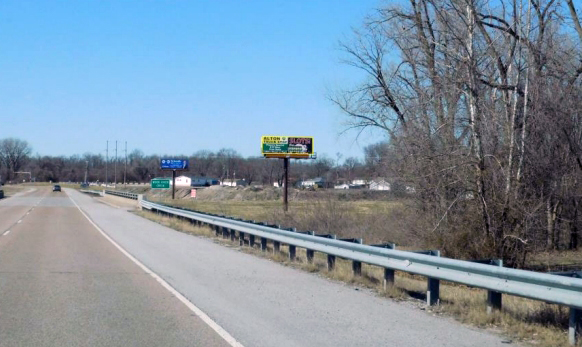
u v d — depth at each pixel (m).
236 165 156.25
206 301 11.61
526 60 20.45
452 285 15.59
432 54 24.28
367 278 13.95
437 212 21.50
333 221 32.12
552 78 21.30
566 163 20.89
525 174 19.66
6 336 8.77
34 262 17.53
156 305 11.19
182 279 14.44
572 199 23.31
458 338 8.82
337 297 12.11
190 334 8.95
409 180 23.47
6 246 22.30
